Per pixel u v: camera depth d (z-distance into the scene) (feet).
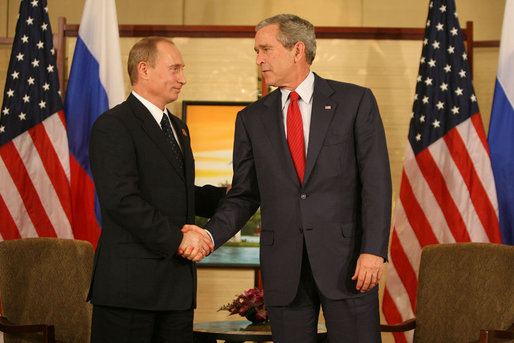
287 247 8.22
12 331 9.95
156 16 16.58
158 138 8.78
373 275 7.77
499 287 10.96
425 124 14.16
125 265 8.30
